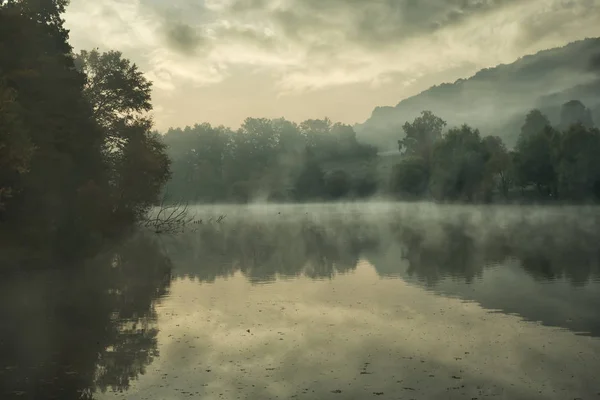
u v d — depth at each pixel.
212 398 9.04
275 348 12.17
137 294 20.22
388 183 161.62
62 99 36.38
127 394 9.31
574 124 100.50
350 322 14.68
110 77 54.03
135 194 53.00
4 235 32.91
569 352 11.33
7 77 29.95
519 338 12.57
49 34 40.50
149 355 11.80
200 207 164.12
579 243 36.34
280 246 40.12
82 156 39.59
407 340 12.62
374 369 10.45
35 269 28.23
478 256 30.06
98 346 12.65
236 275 25.12
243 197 180.50
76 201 37.28
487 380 9.66
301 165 185.00
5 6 32.97
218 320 15.34
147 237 52.81
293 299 18.50
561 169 96.44
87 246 35.25
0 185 29.78
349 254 33.06
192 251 37.75
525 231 48.44
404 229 55.78
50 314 16.56
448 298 17.95
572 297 17.58
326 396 9.02
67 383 9.95
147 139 56.81
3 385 9.88
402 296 18.53
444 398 8.80
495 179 116.81
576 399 8.65
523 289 19.31
